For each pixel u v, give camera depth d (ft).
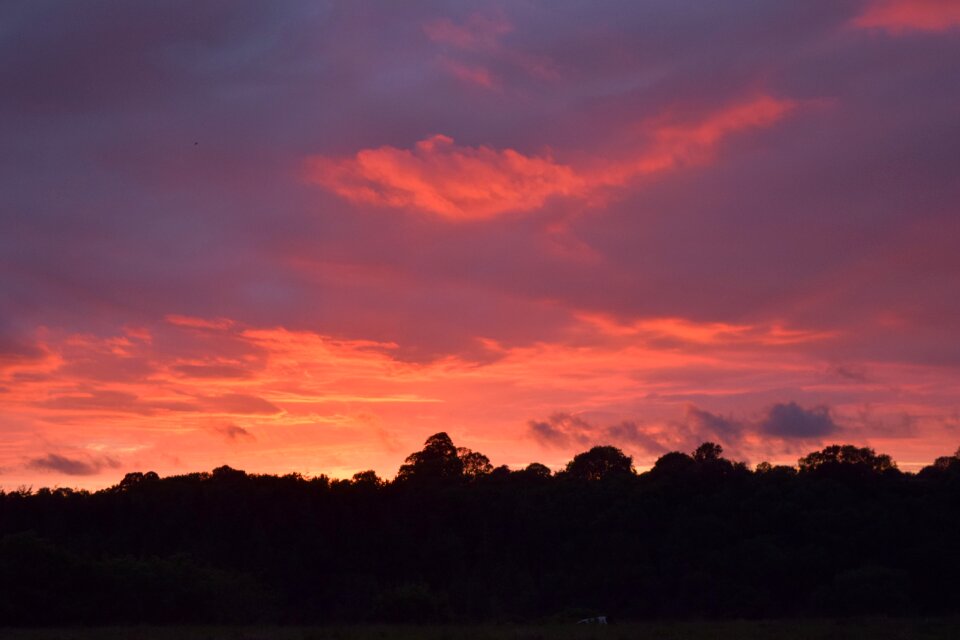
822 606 156.04
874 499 187.73
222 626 112.16
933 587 161.07
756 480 205.26
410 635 91.15
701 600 167.32
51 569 123.44
